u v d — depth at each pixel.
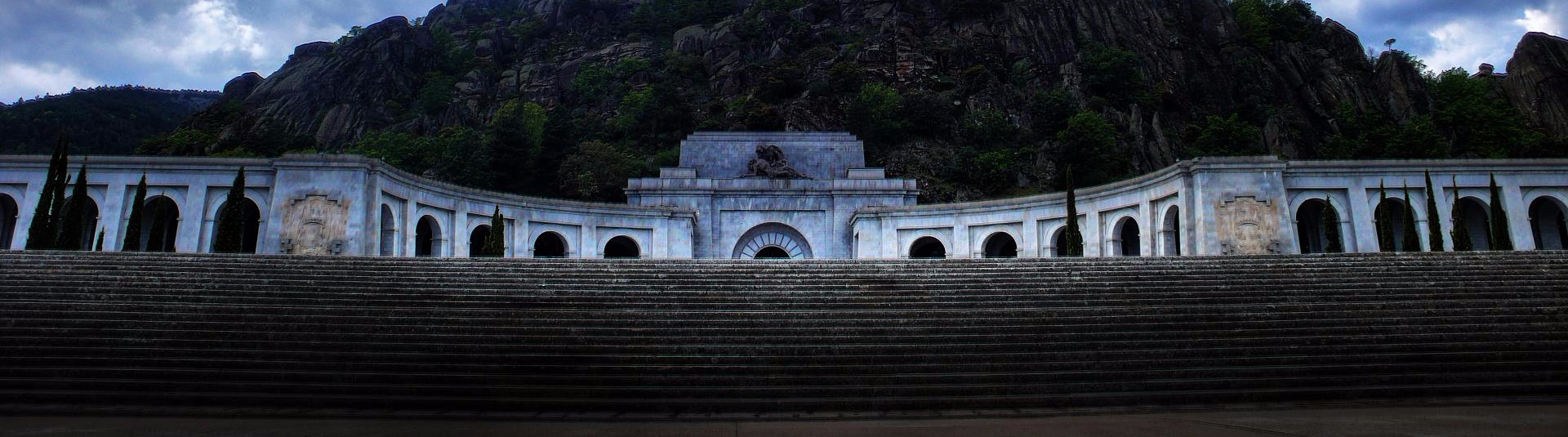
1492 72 110.88
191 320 18.17
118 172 37.38
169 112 177.88
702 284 22.95
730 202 52.75
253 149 89.69
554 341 17.50
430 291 21.81
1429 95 102.50
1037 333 18.00
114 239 36.75
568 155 74.56
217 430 11.50
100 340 16.69
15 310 18.44
